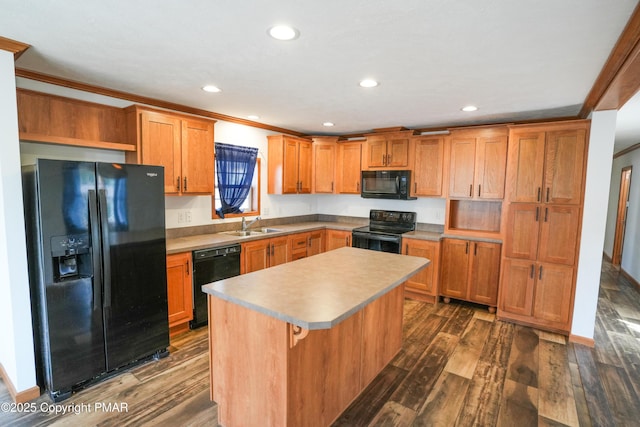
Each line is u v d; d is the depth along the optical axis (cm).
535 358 287
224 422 201
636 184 535
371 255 291
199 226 392
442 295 420
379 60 215
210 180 359
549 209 331
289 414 169
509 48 192
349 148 496
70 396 227
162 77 257
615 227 638
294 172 482
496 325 354
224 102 331
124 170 245
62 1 148
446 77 246
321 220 576
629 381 254
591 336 311
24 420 203
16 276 213
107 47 201
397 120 408
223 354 197
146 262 262
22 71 244
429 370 267
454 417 213
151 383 244
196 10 156
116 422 204
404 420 210
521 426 205
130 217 250
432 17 159
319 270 238
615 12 150
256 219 442
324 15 158
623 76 206
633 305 425
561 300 329
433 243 407
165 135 315
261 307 164
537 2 143
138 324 261
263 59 217
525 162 341
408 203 486
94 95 290
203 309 337
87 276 231
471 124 428
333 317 151
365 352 238
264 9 154
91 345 236
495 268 380
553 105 322
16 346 215
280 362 166
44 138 233
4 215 206
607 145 295
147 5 152
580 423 209
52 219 212
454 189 409
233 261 362
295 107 348
